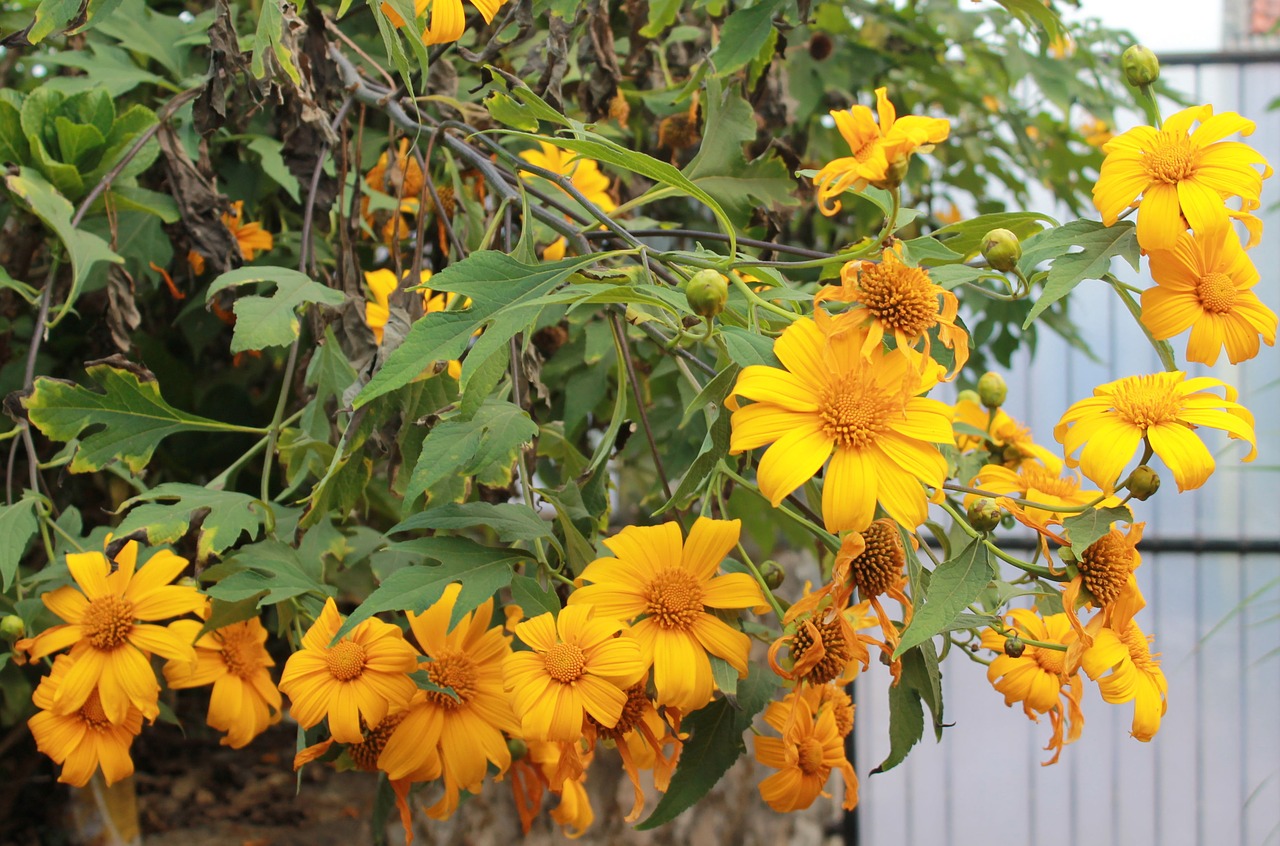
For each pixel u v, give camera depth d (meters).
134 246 1.40
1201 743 3.12
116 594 1.09
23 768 1.75
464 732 1.02
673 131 1.51
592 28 1.29
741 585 0.98
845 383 0.92
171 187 1.30
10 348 1.44
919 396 0.94
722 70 1.21
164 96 1.56
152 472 1.61
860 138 0.97
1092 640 0.96
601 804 2.24
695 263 1.00
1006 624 1.06
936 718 1.00
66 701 1.07
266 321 1.10
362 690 1.00
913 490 0.91
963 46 2.11
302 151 1.25
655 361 1.42
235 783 2.13
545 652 0.95
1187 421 0.94
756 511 1.39
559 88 1.23
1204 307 0.97
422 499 1.13
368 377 1.06
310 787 2.15
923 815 3.10
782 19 1.28
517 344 1.12
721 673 0.98
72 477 1.52
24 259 1.26
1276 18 3.05
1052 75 2.03
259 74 1.11
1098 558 0.95
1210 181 0.96
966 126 2.35
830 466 0.91
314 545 1.16
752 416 0.92
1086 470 0.94
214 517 1.11
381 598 0.97
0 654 1.12
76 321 1.50
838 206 1.00
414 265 1.10
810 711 1.04
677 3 1.31
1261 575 3.12
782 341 0.93
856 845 2.81
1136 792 3.12
